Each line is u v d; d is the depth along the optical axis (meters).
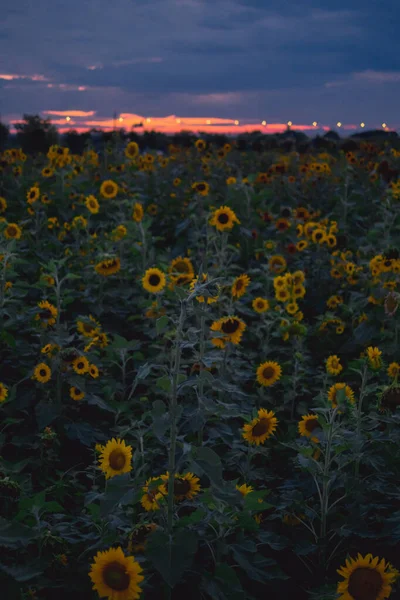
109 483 3.13
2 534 3.01
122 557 2.72
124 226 8.58
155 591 3.12
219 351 5.28
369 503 3.96
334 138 25.81
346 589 2.95
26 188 11.66
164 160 15.82
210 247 8.26
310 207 12.83
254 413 4.32
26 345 5.73
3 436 4.66
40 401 5.04
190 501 3.34
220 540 3.30
